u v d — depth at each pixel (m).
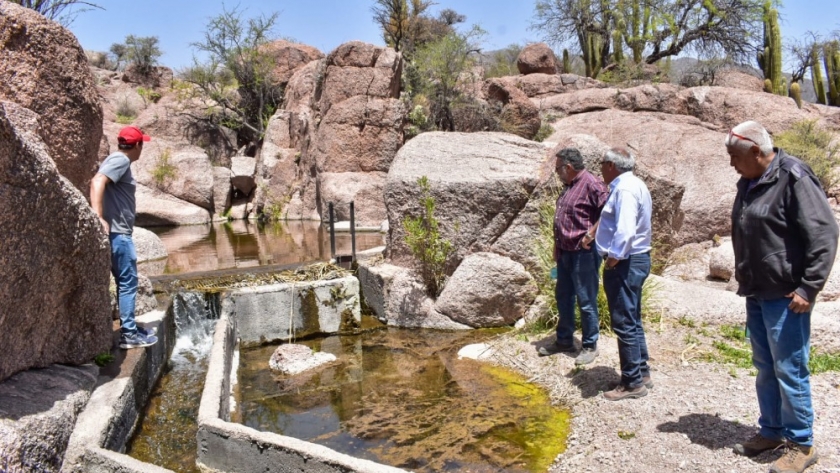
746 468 3.48
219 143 21.52
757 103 15.59
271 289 6.93
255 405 5.19
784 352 3.31
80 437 3.79
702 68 23.81
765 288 3.34
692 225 9.65
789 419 3.36
